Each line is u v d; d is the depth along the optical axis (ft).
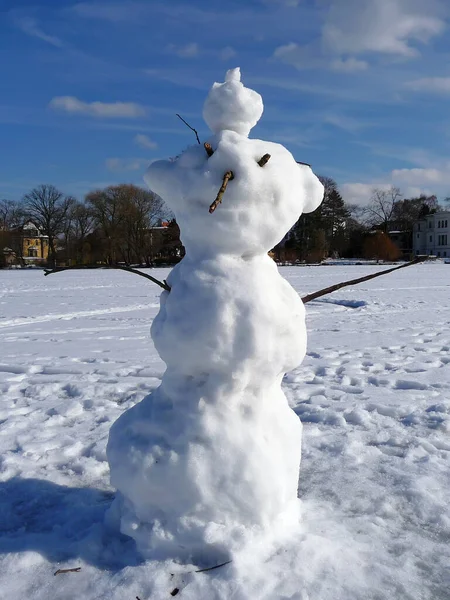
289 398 11.25
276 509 5.39
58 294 39.34
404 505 6.61
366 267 96.37
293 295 5.58
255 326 5.16
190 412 5.33
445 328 20.26
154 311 28.02
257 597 4.67
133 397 11.65
